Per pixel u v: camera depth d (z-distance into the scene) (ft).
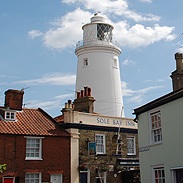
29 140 87.86
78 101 108.27
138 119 75.20
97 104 131.13
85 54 139.13
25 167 85.05
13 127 87.71
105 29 143.23
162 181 65.62
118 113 133.59
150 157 69.41
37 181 86.38
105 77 135.23
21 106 97.86
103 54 138.21
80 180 93.25
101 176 97.14
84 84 135.64
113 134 103.09
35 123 93.71
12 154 84.07
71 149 92.84
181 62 73.10
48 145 89.61
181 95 60.90
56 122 97.19
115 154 101.45
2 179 81.35
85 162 94.73
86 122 98.53
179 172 60.80
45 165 87.86
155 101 68.33
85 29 143.95
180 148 60.49
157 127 68.74
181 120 60.95
